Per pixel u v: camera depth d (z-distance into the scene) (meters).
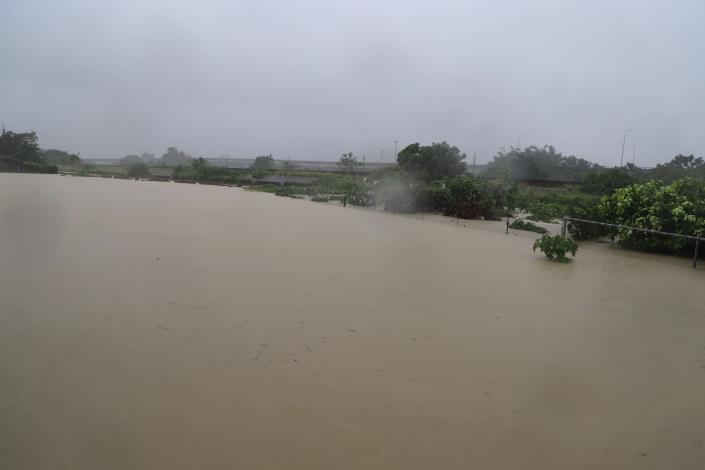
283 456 2.45
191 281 5.79
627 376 3.54
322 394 3.10
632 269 7.56
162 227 10.43
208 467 2.35
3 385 3.10
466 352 3.85
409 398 3.08
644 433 2.80
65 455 2.41
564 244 7.84
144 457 2.41
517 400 3.11
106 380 3.20
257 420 2.78
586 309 5.17
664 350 4.07
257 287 5.61
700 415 3.03
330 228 11.38
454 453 2.53
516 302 5.35
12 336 3.91
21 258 6.77
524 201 18.20
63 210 13.13
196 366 3.45
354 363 3.58
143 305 4.80
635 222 9.56
